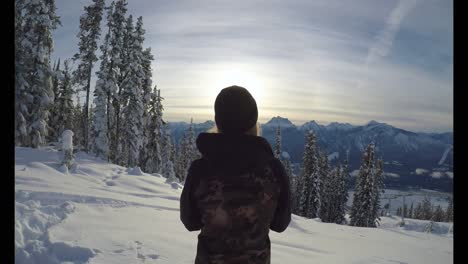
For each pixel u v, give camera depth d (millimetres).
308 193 52344
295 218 17688
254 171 2404
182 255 5715
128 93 44031
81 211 7766
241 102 2420
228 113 2416
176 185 23297
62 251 5102
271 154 2520
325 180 64750
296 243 9586
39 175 15586
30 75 32438
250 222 2377
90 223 6809
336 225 20188
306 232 13531
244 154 2385
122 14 42594
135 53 44312
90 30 44219
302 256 7770
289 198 2527
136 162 46531
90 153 41844
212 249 2387
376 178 62625
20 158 24219
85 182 17656
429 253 13383
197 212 2492
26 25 31984
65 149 22312
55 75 33938
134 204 10250
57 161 25172
